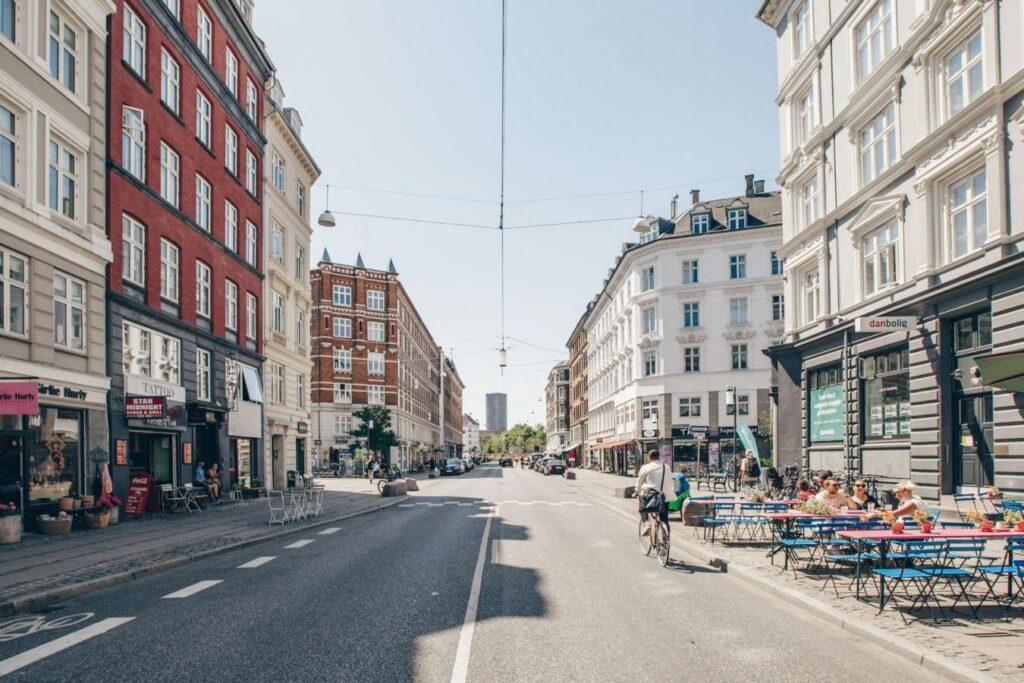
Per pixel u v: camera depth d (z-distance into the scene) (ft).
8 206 49.93
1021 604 26.81
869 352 69.46
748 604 28.37
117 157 66.03
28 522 52.19
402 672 19.25
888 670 19.83
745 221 168.86
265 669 19.57
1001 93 49.14
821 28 78.43
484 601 28.55
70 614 27.50
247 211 103.24
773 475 81.00
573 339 328.70
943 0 55.31
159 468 74.54
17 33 53.11
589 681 18.63
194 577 35.45
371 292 236.84
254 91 108.37
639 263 179.01
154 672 19.45
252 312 105.19
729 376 164.25
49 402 54.49
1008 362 35.55
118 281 65.36
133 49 70.90
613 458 215.92
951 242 56.75
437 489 120.98
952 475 56.24
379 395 234.17
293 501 64.03
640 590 31.12
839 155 74.79
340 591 30.76
